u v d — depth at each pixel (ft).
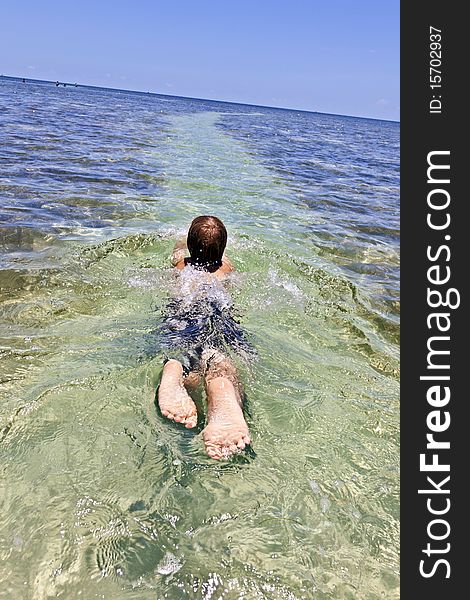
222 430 7.38
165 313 11.43
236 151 49.96
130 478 6.75
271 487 6.90
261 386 9.26
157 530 6.07
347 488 7.11
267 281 14.55
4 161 28.30
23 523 5.98
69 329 10.83
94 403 8.18
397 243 20.94
